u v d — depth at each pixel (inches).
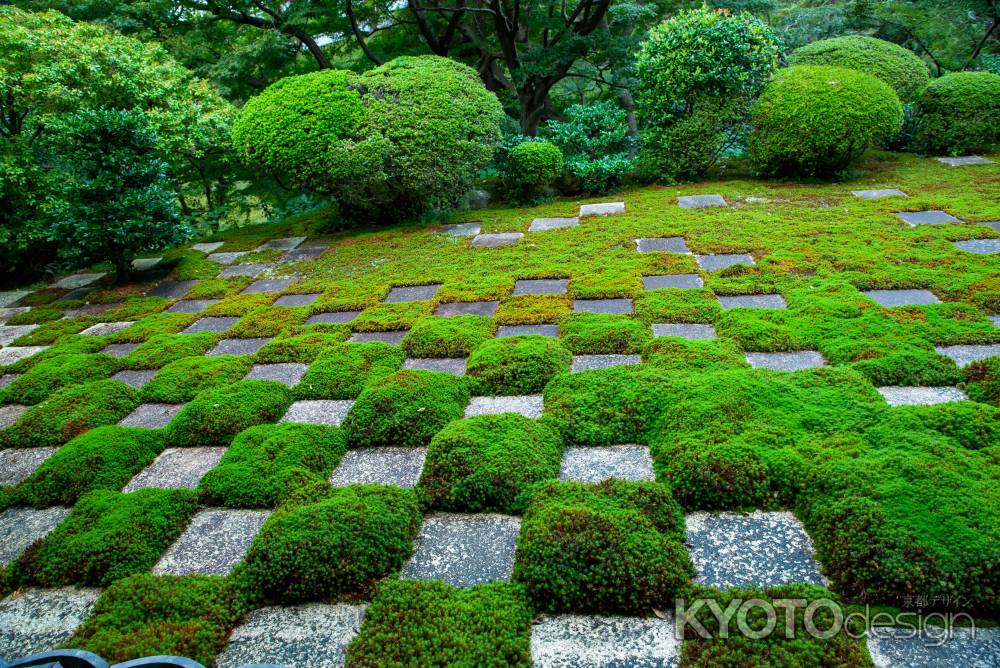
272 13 384.5
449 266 217.0
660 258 200.7
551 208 285.1
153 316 200.7
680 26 297.6
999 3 400.8
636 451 106.9
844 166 289.7
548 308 169.6
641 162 321.7
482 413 124.1
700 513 91.7
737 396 112.9
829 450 96.7
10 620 85.0
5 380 166.1
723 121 298.4
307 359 155.7
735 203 260.1
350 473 109.3
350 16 383.2
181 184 389.1
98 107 265.1
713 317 155.3
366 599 82.0
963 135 304.2
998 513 79.2
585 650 72.2
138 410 139.5
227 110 306.2
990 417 101.3
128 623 80.0
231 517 100.4
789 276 175.5
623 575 77.9
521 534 89.0
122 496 106.0
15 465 123.4
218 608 81.0
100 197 227.5
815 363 130.2
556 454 107.0
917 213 224.2
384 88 274.4
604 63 464.1
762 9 426.6
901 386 117.6
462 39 456.8
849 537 80.0
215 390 139.3
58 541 97.0
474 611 77.3
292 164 260.4
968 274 164.6
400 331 167.9
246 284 224.8
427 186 270.2
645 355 138.6
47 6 338.3
